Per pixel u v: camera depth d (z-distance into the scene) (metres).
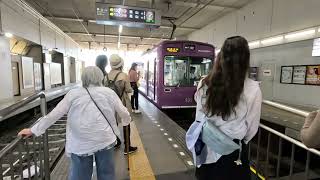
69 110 1.78
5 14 5.53
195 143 1.31
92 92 1.81
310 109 6.02
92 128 1.76
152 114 6.75
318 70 6.09
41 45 8.53
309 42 6.39
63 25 13.49
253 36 8.95
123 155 3.45
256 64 8.84
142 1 8.92
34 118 7.05
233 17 10.43
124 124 2.14
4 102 5.29
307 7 6.35
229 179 1.23
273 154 4.44
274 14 7.70
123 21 6.19
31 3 9.30
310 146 0.97
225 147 1.19
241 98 1.15
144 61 11.47
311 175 3.75
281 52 7.50
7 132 5.64
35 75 7.83
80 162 1.82
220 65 1.17
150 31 15.28
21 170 1.71
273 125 5.07
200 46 6.75
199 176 1.34
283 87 7.42
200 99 1.30
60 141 4.74
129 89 3.06
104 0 8.91
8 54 5.70
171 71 6.68
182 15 11.20
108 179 1.92
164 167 3.03
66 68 13.12
